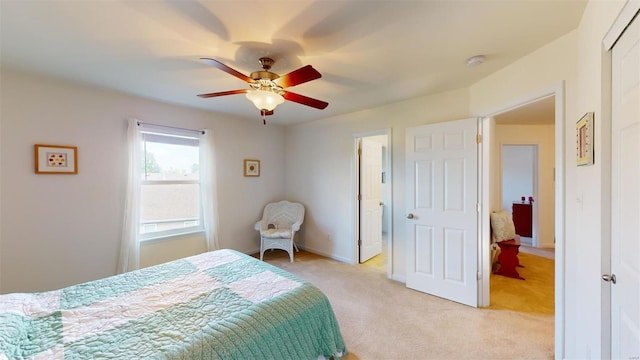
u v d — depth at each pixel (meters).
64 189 2.67
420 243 3.00
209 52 2.00
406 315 2.46
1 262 2.38
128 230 3.02
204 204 3.71
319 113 3.93
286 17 1.56
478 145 2.60
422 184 2.98
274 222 4.56
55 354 1.12
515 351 1.95
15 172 2.43
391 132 3.40
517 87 2.14
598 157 1.30
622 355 1.13
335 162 4.17
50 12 1.50
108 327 1.32
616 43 1.17
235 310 1.49
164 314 1.45
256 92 1.95
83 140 2.78
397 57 2.08
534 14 1.52
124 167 3.05
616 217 1.19
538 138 4.57
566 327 1.76
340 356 1.75
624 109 1.10
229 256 2.41
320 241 4.43
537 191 4.67
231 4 1.44
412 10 1.49
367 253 4.20
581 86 1.57
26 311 1.43
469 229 2.65
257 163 4.50
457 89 2.82
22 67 2.29
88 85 2.73
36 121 2.51
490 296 2.86
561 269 1.79
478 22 1.61
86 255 2.81
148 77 2.51
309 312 1.61
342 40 1.82
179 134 3.51
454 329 2.23
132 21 1.60
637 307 1.00
